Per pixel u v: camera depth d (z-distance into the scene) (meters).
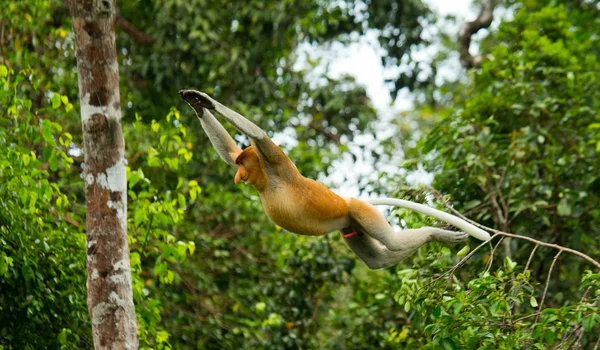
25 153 10.58
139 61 16.58
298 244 14.17
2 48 13.50
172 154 13.86
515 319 8.98
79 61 9.05
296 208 8.38
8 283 10.50
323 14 16.70
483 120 13.50
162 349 11.16
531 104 13.44
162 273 11.10
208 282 14.67
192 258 14.98
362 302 14.31
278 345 13.85
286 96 17.89
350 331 14.18
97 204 9.01
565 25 15.30
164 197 11.84
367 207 8.98
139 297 10.97
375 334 13.70
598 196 12.78
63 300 10.86
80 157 14.10
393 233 9.02
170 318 14.27
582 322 8.30
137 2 17.23
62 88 14.23
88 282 9.02
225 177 15.89
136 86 16.69
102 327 8.88
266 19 16.56
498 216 12.12
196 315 14.41
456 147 12.59
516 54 14.48
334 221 8.74
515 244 12.20
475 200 12.45
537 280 12.62
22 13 13.48
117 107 9.12
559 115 13.59
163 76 16.19
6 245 10.34
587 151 13.04
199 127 16.11
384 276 13.20
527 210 12.78
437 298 9.13
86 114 9.03
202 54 16.30
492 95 13.99
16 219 10.43
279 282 14.53
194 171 15.69
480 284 8.81
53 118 13.62
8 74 11.16
